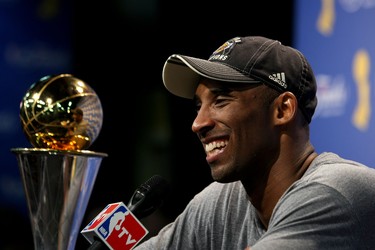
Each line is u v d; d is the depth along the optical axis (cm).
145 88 1037
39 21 925
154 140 1048
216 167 384
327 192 358
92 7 977
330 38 820
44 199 369
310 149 396
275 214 368
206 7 1016
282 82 380
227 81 373
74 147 382
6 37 919
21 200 905
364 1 796
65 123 374
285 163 386
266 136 381
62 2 930
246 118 378
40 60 926
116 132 1037
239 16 1005
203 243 439
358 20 800
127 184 1040
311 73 394
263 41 391
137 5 1012
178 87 414
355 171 371
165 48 1028
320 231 351
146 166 1047
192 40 1025
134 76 1026
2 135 912
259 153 382
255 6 994
